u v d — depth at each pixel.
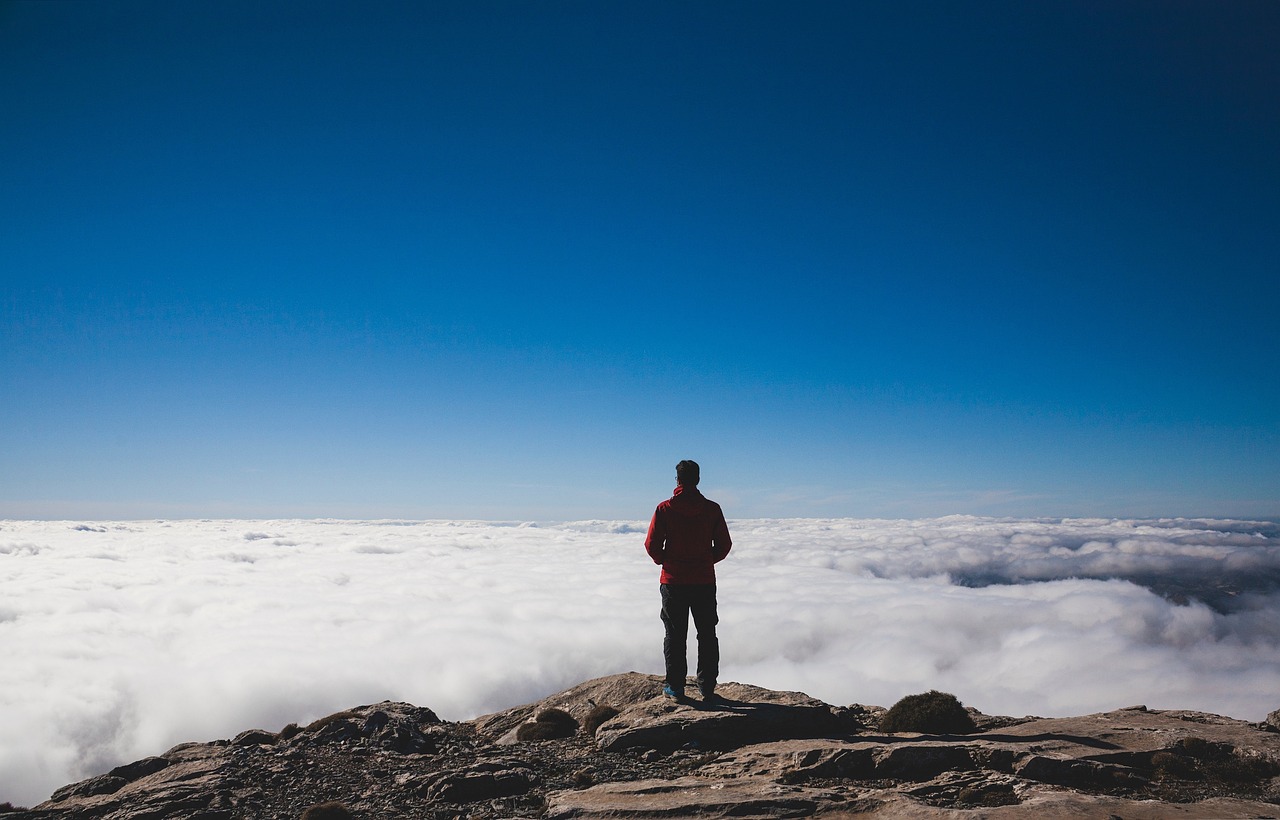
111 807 7.33
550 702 11.70
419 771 8.04
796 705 9.10
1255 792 6.50
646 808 5.99
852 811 5.82
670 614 9.35
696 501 9.33
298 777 8.00
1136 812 5.55
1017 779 6.55
